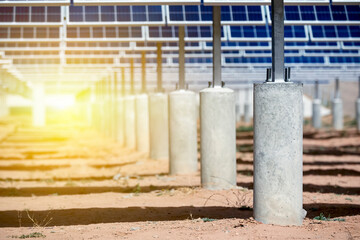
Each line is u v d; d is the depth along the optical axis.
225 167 11.46
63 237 6.98
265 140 7.33
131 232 7.23
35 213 9.34
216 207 9.58
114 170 17.06
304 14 12.62
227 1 9.70
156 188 12.29
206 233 6.91
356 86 81.19
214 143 11.41
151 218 8.66
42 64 23.52
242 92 68.38
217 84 11.51
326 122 52.78
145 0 9.73
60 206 10.10
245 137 33.94
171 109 14.46
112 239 6.75
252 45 19.44
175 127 14.48
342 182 13.01
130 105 26.61
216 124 11.40
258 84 7.36
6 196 11.57
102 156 22.70
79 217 8.87
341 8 12.92
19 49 17.98
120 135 31.38
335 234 6.69
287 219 7.29
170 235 6.88
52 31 15.23
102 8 12.48
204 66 23.56
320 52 22.39
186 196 10.90
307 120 56.12
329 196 10.73
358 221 7.70
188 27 15.99
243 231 6.91
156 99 18.89
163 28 15.95
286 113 7.18
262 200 7.45
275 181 7.30
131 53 22.83
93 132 44.66
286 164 7.24
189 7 12.84
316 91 43.91
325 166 16.81
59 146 29.41
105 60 24.17
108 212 9.30
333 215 8.51
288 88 7.14
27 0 9.73
